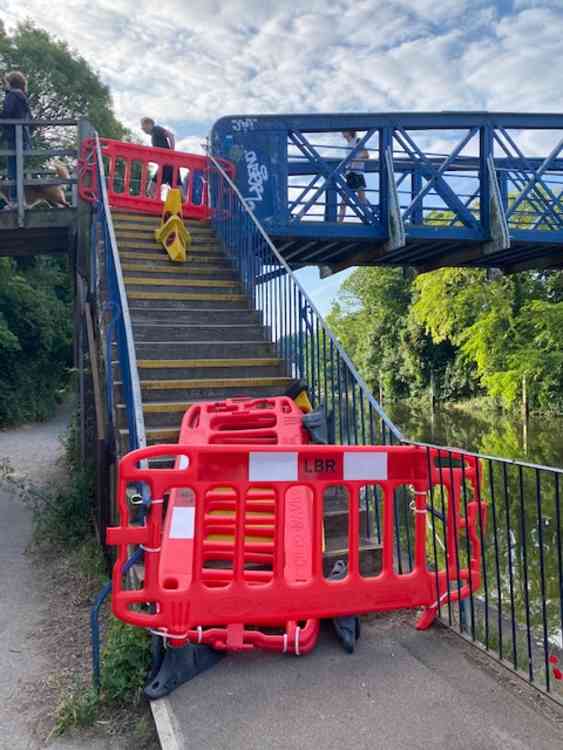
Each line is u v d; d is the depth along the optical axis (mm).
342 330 55719
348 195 12453
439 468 3938
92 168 10281
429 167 13070
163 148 11688
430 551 5402
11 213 10453
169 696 3307
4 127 10727
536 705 3176
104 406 7445
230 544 4090
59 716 3627
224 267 8930
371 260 13805
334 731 2979
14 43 30016
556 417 30547
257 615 3594
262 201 11711
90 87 32000
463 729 2979
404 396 47406
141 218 9711
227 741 2928
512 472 12625
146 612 3951
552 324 28891
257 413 5375
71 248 11391
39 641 4828
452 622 4066
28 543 7562
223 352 7012
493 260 15836
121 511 3516
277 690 3324
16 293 23781
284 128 11914
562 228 14508
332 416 5469
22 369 23562
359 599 3779
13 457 14508
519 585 6426
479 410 38062
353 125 12453
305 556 4082
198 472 3557
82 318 10516
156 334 7105
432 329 35938
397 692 3291
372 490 5477
